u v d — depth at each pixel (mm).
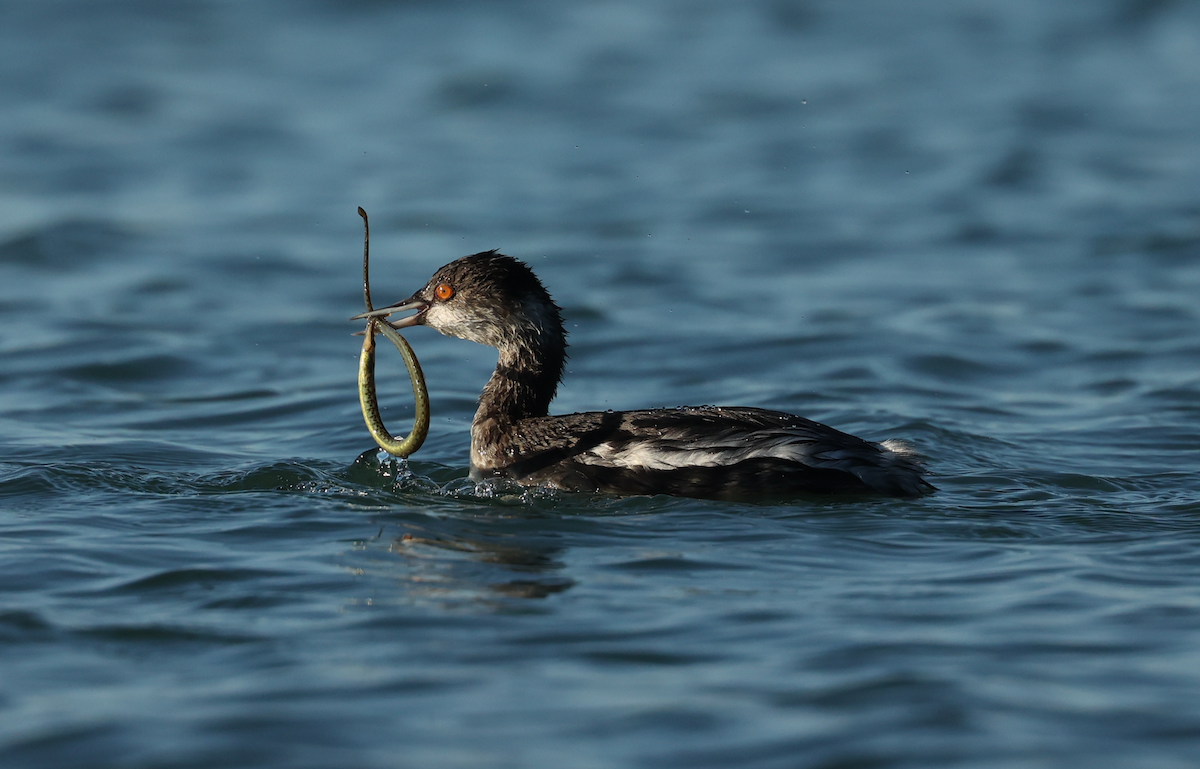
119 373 17453
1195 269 22188
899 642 8047
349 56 39094
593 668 7738
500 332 13102
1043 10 43469
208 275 22203
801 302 20719
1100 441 14188
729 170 29312
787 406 15844
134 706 7242
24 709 7215
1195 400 15820
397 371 17906
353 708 7195
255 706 7223
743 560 9742
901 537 10281
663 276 22156
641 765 6555
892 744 6715
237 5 44250
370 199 27219
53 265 22750
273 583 9336
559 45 39906
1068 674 7555
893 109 33875
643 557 9852
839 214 26078
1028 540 10211
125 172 28984
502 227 25219
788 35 41094
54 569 9594
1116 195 26781
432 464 13281
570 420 12602
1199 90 35000
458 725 6984
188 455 13734
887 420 14953
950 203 26688
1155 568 9477
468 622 8508
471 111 34188
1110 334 18891
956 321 19594
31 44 39562
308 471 12688
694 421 11914
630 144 31469
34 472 12320
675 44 40125
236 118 33469
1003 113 33312
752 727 6934
